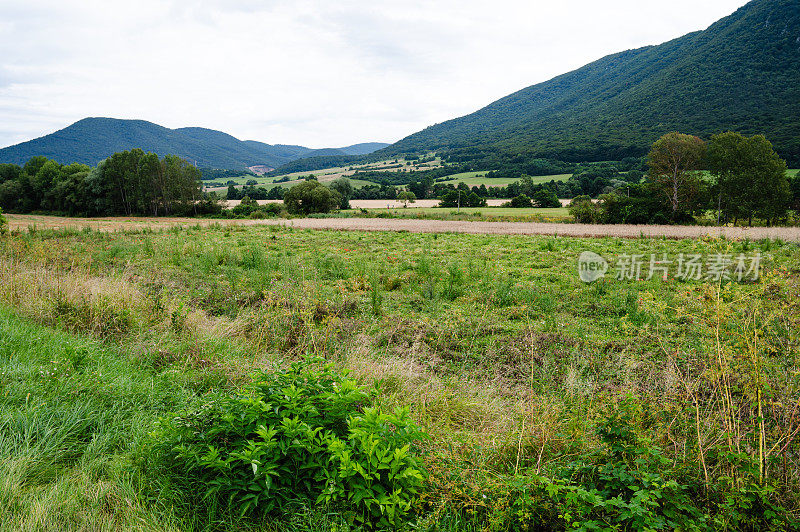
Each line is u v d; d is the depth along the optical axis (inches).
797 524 95.5
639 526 92.2
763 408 145.2
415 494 113.2
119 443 133.9
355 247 874.8
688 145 1834.4
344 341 250.7
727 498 100.6
